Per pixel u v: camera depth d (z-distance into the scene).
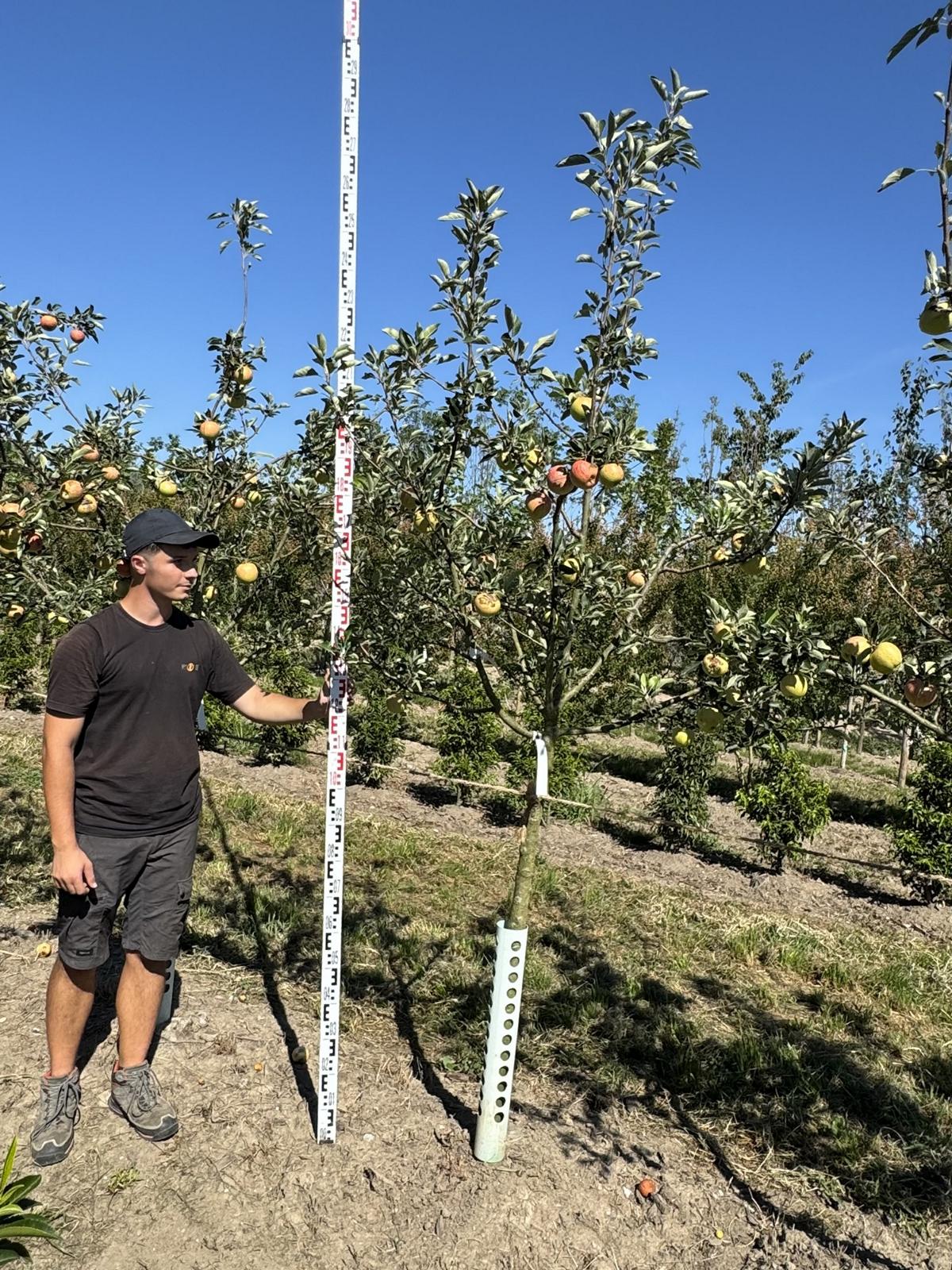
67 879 2.81
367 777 9.28
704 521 3.27
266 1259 2.63
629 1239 2.85
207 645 3.16
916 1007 4.98
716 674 2.97
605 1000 4.64
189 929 4.94
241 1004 4.09
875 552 3.16
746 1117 3.65
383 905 5.76
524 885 2.98
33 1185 1.96
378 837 7.32
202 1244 2.66
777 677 2.95
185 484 4.40
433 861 6.87
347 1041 3.87
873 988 5.19
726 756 12.13
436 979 4.65
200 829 7.05
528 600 3.10
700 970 5.26
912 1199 3.19
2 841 6.12
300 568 4.65
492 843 7.57
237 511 4.46
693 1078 3.87
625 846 8.04
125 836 2.96
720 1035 4.39
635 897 6.45
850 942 5.97
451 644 3.12
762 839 7.77
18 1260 2.51
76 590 4.03
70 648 2.81
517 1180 2.99
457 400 2.63
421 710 13.72
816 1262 2.84
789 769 7.62
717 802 10.16
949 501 2.98
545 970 4.95
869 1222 3.05
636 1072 3.93
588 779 10.41
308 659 3.35
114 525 4.70
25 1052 3.50
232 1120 3.19
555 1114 3.50
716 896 6.79
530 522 3.31
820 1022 4.66
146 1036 3.14
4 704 11.52
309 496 4.02
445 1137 3.20
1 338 3.62
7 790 7.42
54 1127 2.98
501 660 3.25
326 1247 2.69
